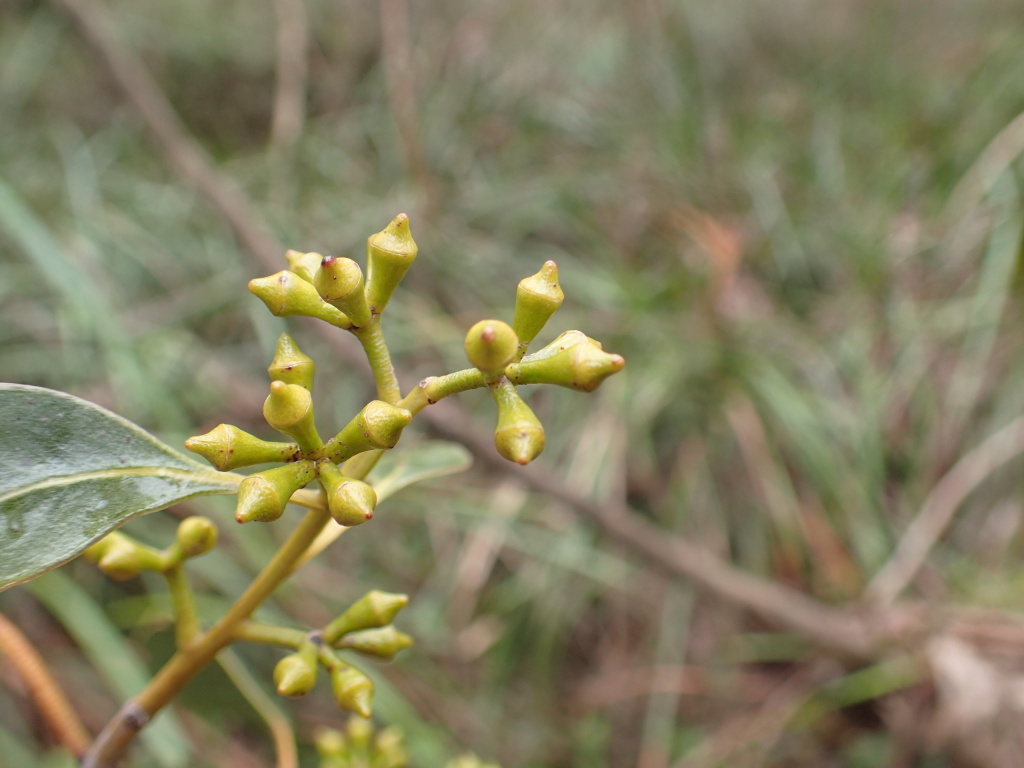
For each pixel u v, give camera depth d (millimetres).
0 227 443
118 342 346
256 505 113
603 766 410
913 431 501
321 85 668
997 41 695
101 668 302
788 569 471
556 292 118
